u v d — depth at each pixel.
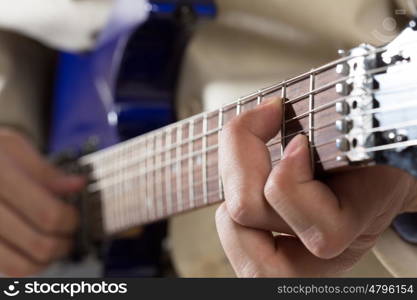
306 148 0.41
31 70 0.96
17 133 0.88
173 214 0.57
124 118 0.73
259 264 0.43
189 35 0.68
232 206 0.43
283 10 0.63
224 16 0.69
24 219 0.80
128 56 0.70
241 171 0.42
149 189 0.60
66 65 0.93
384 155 0.39
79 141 0.86
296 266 0.44
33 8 0.85
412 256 0.47
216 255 0.66
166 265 0.79
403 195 0.43
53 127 0.94
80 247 0.80
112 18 0.75
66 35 0.85
